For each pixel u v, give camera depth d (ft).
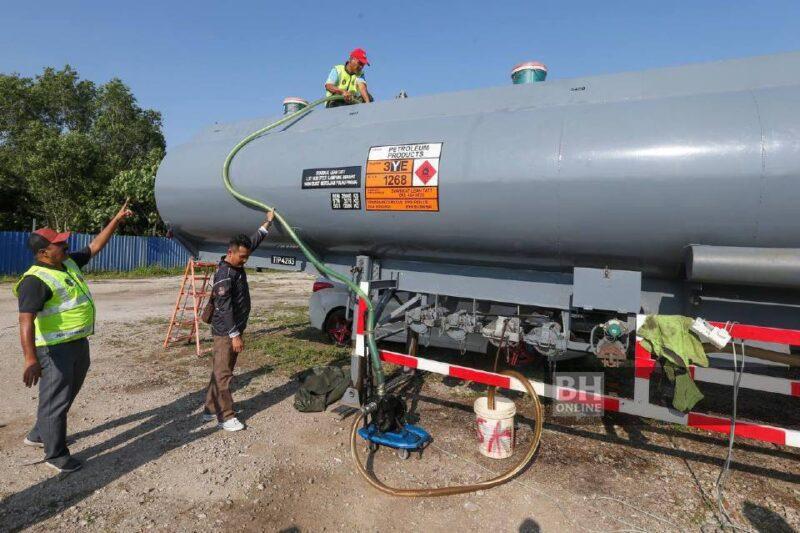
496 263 12.38
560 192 10.08
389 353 12.80
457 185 11.10
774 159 8.41
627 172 9.45
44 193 71.05
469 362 19.02
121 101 115.55
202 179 15.39
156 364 18.57
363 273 14.19
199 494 9.30
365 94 17.90
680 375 9.29
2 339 22.52
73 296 10.23
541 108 11.23
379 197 12.18
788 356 9.30
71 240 59.88
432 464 10.66
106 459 10.73
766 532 8.23
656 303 11.10
